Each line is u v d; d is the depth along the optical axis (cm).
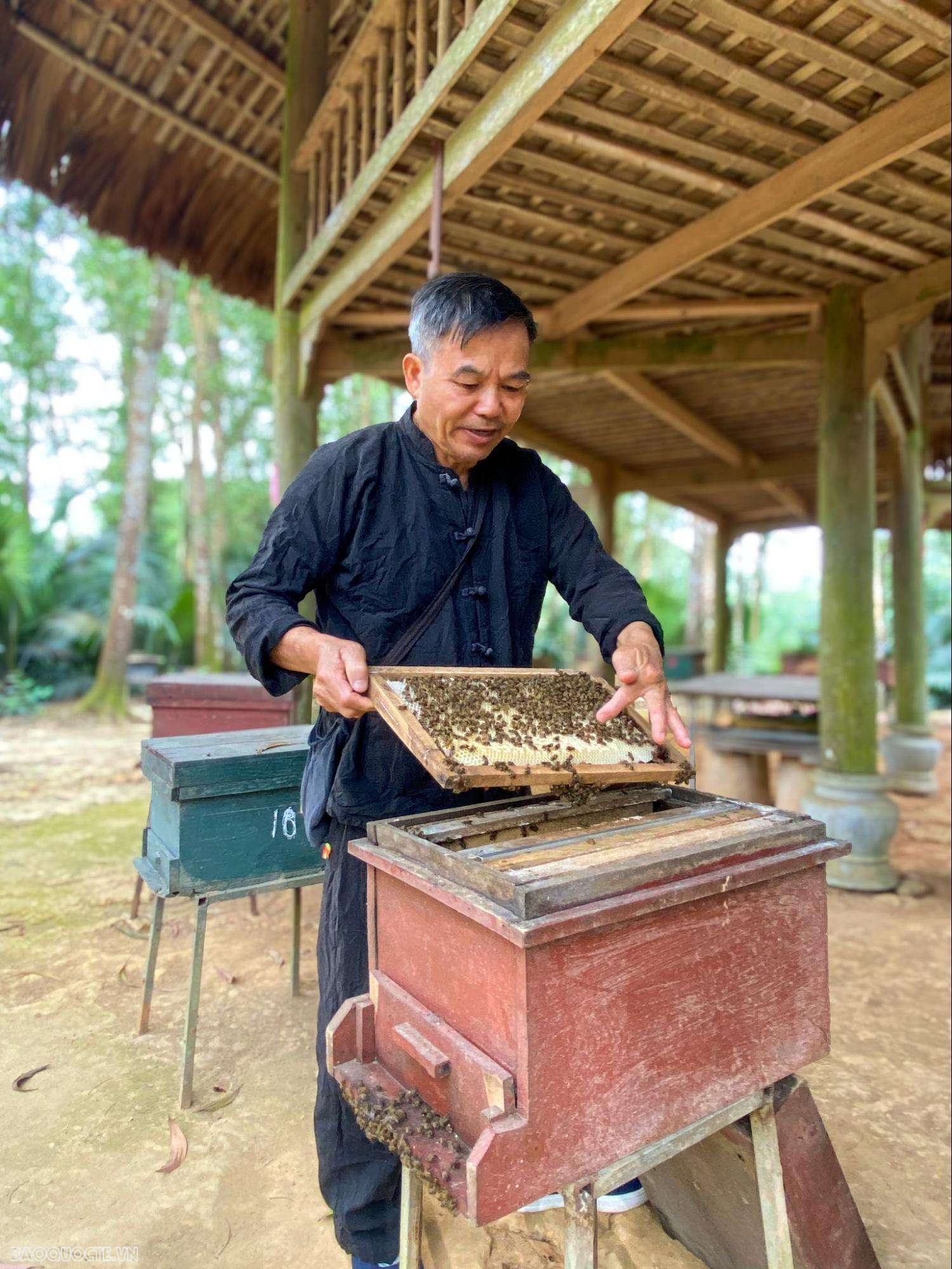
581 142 287
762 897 139
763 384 608
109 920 346
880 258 393
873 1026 292
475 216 360
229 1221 184
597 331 488
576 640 1445
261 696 355
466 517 165
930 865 478
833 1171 156
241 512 1959
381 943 150
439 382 147
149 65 500
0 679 1102
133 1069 239
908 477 676
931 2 231
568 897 114
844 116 276
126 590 1004
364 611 162
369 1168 164
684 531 2902
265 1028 265
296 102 454
